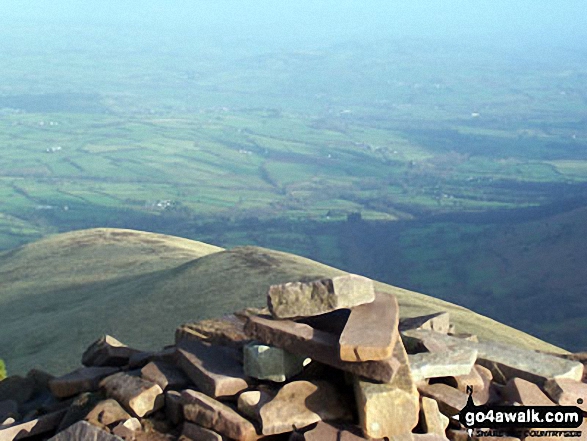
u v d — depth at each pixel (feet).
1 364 86.22
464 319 177.68
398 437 32.40
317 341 34.73
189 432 34.09
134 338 169.17
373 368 33.09
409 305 181.98
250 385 36.35
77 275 277.85
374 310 36.29
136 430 34.91
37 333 193.98
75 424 33.68
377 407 32.40
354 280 36.60
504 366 40.01
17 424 39.45
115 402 36.50
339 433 32.63
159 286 208.44
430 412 34.24
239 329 42.83
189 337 43.32
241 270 209.36
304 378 36.37
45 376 50.47
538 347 167.63
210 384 36.09
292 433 33.30
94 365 47.96
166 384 37.68
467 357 37.60
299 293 36.52
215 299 186.19
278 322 36.58
